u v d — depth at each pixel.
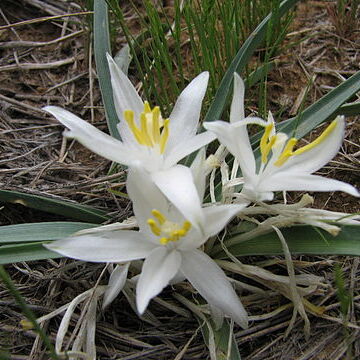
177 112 0.13
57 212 0.15
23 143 0.18
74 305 0.13
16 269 0.15
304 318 0.13
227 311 0.12
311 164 0.12
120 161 0.12
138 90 0.20
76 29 0.22
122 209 0.15
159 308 0.14
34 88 0.20
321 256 0.15
